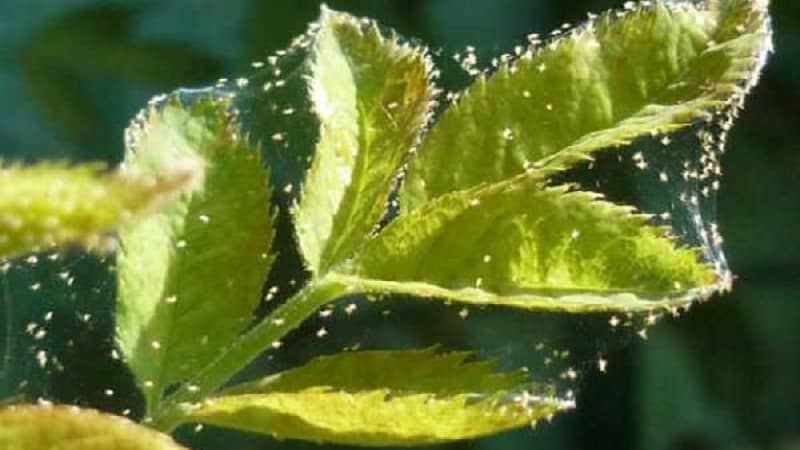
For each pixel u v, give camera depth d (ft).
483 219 0.33
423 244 0.33
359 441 0.33
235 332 0.35
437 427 0.32
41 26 1.14
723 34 0.34
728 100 0.34
